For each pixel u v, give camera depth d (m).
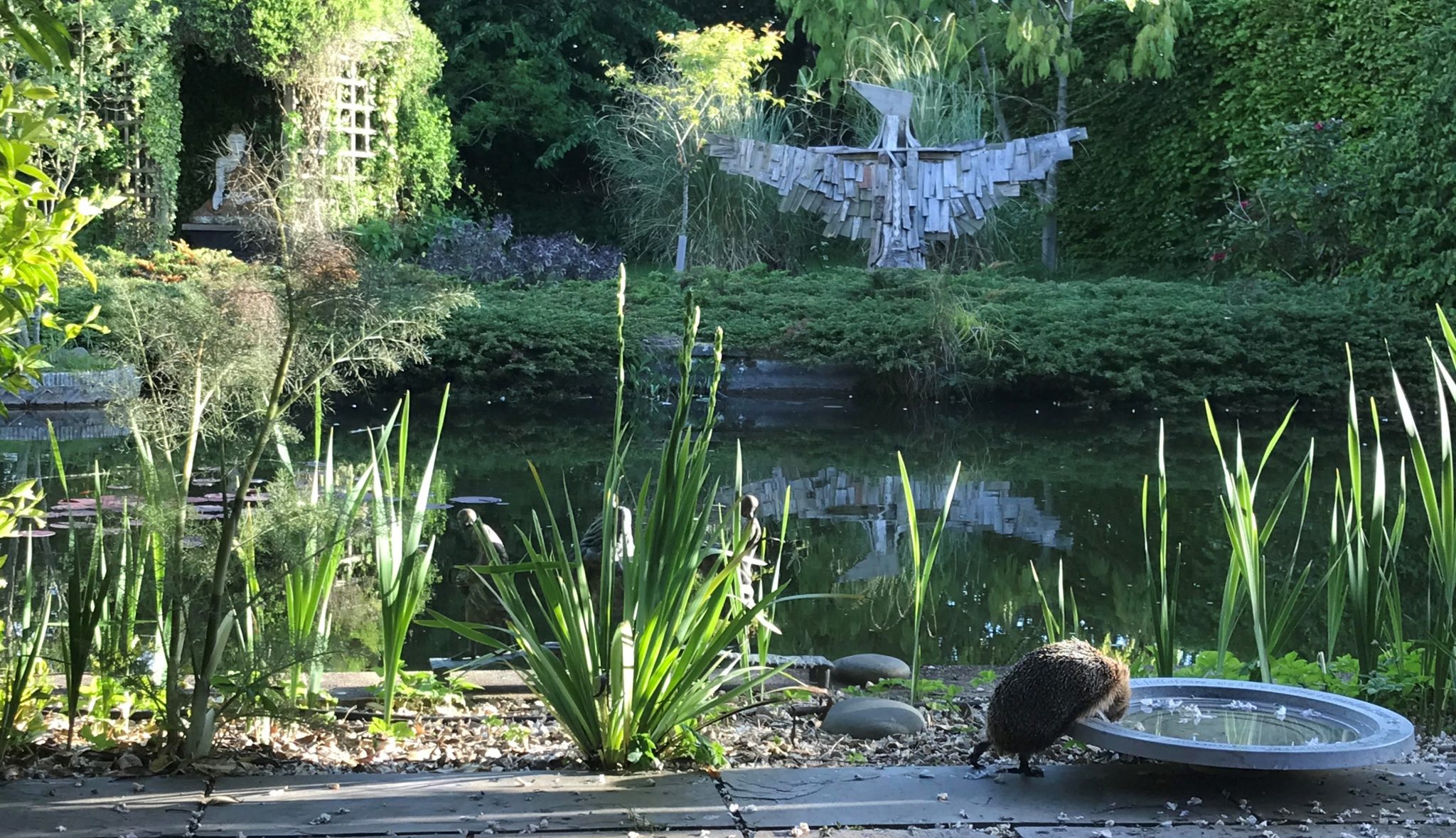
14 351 2.80
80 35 13.80
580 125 21.39
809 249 17.64
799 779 2.69
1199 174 16.78
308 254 2.93
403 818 2.44
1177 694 3.11
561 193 22.31
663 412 12.45
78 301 11.74
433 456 3.37
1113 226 18.02
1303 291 13.49
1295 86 15.59
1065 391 13.28
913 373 13.01
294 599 3.33
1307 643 4.86
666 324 13.31
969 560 6.36
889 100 15.14
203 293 2.99
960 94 17.38
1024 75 16.75
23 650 3.15
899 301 13.62
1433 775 2.73
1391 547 3.69
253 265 3.00
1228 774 2.71
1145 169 17.56
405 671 3.90
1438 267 12.43
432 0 21.33
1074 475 8.97
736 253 16.59
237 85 18.94
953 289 13.61
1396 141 12.71
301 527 3.06
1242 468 3.52
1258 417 12.33
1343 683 3.62
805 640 5.02
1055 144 14.91
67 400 11.02
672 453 2.85
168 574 2.92
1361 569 3.57
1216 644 4.87
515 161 22.20
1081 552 6.52
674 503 2.84
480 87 21.12
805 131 19.48
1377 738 2.63
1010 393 13.30
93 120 13.97
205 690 2.85
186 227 16.08
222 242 16.11
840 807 2.53
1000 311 13.24
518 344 12.98
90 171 15.21
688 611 2.95
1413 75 14.29
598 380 13.16
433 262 15.83
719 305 13.89
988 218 16.50
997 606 5.52
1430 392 12.34
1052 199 17.58
